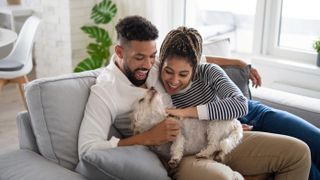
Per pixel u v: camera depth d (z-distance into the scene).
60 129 1.44
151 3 3.26
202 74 1.61
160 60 1.55
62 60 3.77
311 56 2.79
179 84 1.53
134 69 1.47
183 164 1.42
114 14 3.38
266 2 2.88
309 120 1.90
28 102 1.45
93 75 1.59
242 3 3.21
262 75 2.90
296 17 2.89
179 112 1.45
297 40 2.94
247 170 1.57
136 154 1.30
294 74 2.75
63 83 1.49
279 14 2.89
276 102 2.00
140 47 1.43
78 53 3.69
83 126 1.41
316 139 1.64
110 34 3.67
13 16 4.18
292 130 1.70
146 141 1.39
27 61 3.17
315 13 2.81
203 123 1.49
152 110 1.43
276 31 2.93
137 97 1.49
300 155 1.49
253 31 3.04
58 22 3.67
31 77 4.38
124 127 1.53
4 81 3.15
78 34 3.63
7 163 1.39
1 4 4.52
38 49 4.03
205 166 1.36
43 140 1.43
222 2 3.34
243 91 1.98
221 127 1.47
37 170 1.31
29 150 1.51
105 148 1.33
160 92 1.58
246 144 1.56
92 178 1.24
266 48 3.00
